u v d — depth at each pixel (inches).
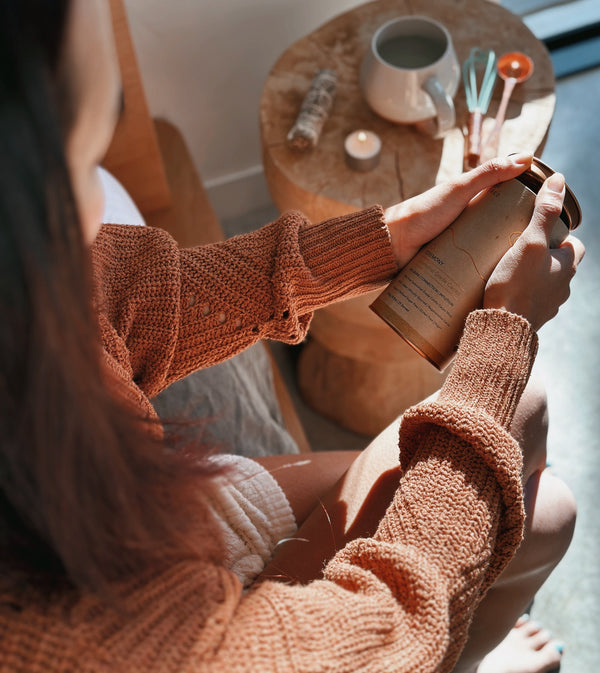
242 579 27.9
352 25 45.1
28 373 12.1
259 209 65.2
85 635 15.1
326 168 40.5
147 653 15.6
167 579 16.8
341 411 54.1
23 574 15.2
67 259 11.8
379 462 29.0
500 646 43.1
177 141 55.7
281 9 50.3
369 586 20.2
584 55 66.0
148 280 25.8
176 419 18.7
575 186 60.8
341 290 28.1
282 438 41.5
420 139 41.1
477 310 25.0
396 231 27.4
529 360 24.7
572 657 44.8
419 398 52.8
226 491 28.9
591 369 53.9
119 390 23.0
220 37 50.7
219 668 16.3
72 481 13.4
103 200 15.3
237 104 55.8
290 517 30.5
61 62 11.7
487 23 44.3
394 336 46.7
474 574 21.4
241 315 27.0
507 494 22.7
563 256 26.1
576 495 49.7
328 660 17.6
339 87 43.1
